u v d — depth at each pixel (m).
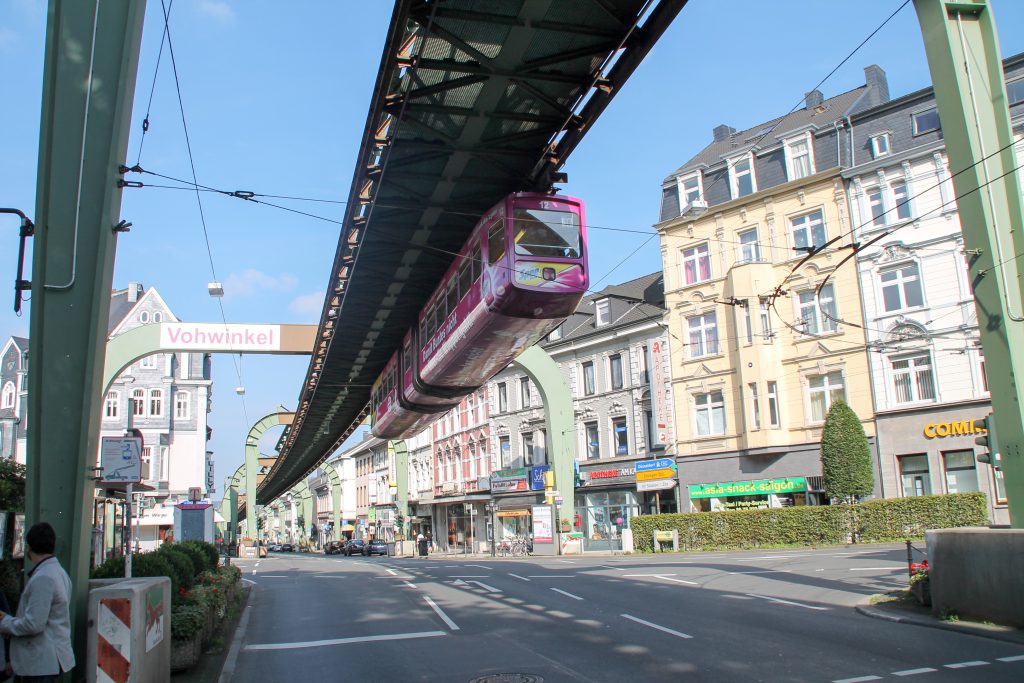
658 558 27.66
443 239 19.97
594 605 14.70
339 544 68.31
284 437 61.41
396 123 14.19
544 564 27.02
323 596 19.00
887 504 27.80
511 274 15.61
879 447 30.28
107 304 8.89
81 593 8.29
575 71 13.54
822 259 32.50
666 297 37.34
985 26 11.77
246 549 62.00
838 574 17.92
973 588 10.98
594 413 41.19
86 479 8.42
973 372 28.44
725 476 34.25
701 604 14.33
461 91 13.91
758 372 33.12
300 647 11.80
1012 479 11.13
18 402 63.16
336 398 40.56
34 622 5.54
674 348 36.75
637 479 37.38
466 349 18.88
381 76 12.88
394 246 20.19
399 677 9.27
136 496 26.62
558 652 10.34
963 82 11.58
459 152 15.56
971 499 26.61
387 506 73.69
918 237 30.03
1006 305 11.23
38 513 8.22
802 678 8.30
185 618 9.95
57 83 8.77
